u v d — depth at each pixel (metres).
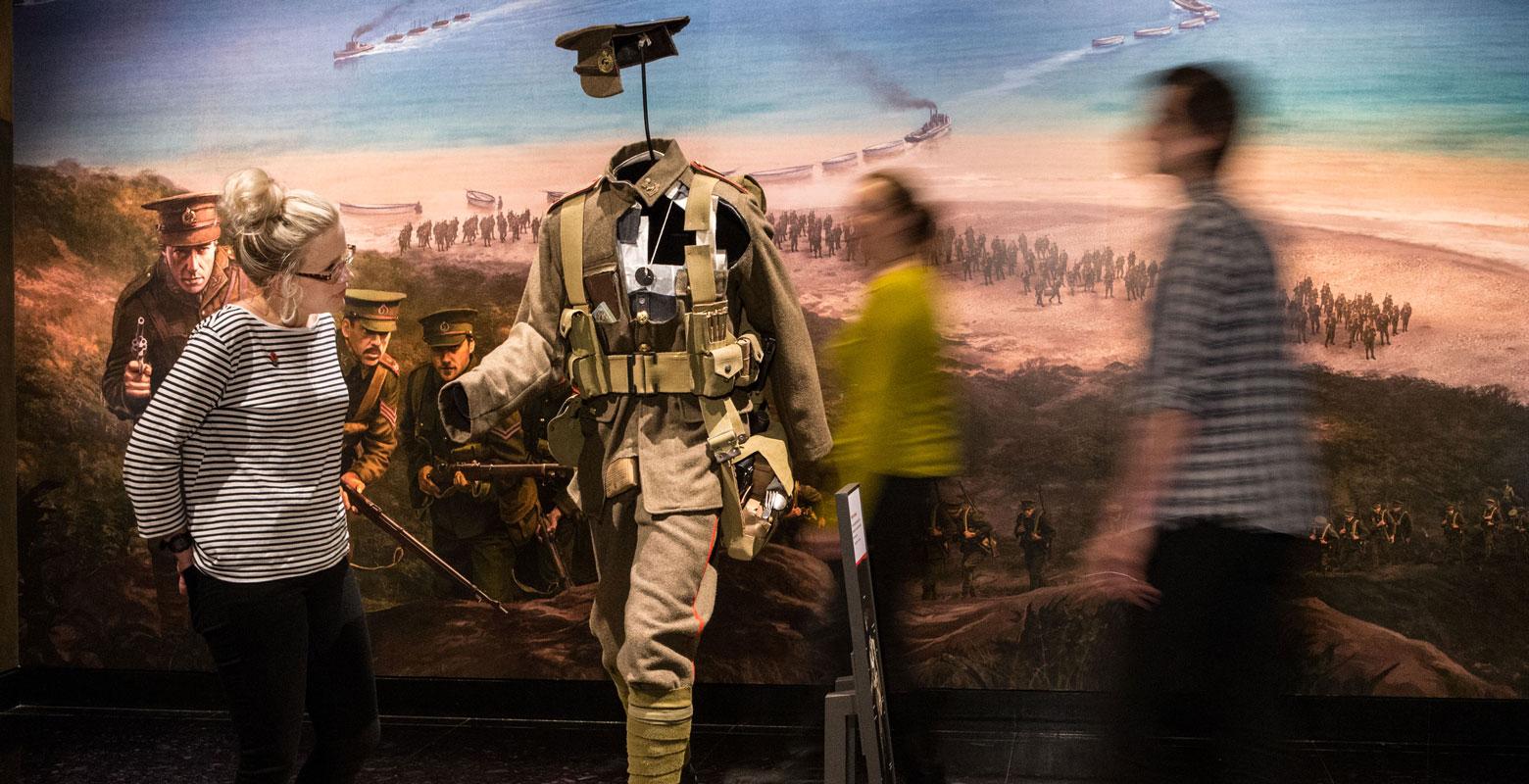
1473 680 3.12
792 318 2.27
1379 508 3.14
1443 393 3.10
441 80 3.45
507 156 3.43
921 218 2.61
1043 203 3.22
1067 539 3.25
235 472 1.94
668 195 2.21
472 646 3.52
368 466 3.53
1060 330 3.23
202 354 1.91
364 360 3.51
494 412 2.17
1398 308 3.10
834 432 3.32
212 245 3.60
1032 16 3.20
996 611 3.30
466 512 3.50
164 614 3.67
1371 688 3.16
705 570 2.21
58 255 3.65
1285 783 1.91
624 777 3.03
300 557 1.99
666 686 2.10
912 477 2.54
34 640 3.71
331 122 3.50
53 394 3.68
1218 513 1.88
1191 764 2.96
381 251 3.50
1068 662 3.27
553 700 3.49
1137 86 3.16
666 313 2.18
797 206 3.32
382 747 3.27
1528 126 3.02
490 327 3.46
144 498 1.91
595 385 2.24
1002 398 3.27
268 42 3.52
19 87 3.65
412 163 3.47
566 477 3.45
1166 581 1.93
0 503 3.70
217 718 3.60
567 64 3.39
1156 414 1.91
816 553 3.34
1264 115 3.13
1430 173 3.07
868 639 1.86
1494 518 3.09
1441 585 3.12
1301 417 1.90
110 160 3.61
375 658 3.55
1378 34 3.07
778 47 3.31
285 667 1.99
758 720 3.39
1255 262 1.88
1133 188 3.17
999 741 3.20
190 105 3.56
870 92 3.28
